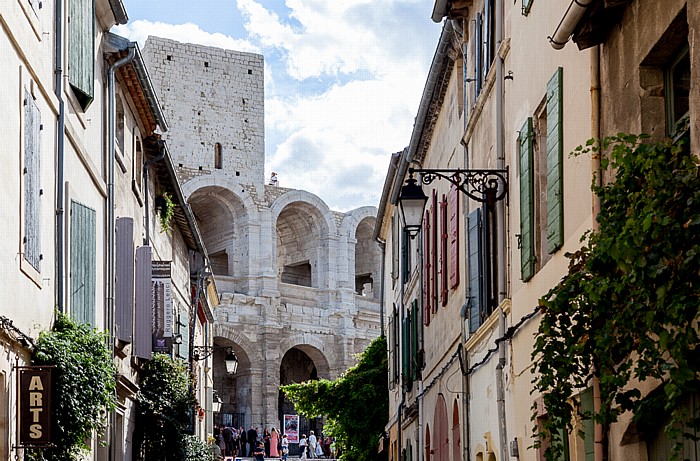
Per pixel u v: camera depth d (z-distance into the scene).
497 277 17.61
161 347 27.62
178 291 35.81
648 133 9.95
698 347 7.71
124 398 23.73
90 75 18.95
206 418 48.84
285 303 72.56
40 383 14.01
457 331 21.95
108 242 21.17
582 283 9.11
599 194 8.95
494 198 16.48
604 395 8.94
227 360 43.72
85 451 17.88
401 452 35.03
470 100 20.62
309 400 41.81
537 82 14.09
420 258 28.55
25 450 14.29
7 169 13.55
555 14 13.05
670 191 7.80
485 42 18.45
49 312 16.19
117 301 22.39
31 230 14.80
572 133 12.28
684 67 9.80
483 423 18.73
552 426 9.89
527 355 14.66
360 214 77.00
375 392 41.00
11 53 13.84
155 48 74.06
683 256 7.67
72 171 17.98
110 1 20.52
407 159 30.20
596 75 11.26
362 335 76.38
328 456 68.69
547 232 13.66
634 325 8.38
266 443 65.62
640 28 9.95
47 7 16.33
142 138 27.34
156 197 30.67
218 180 72.19
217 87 75.50
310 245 76.25
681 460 9.08
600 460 10.81
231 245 73.06
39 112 15.41
